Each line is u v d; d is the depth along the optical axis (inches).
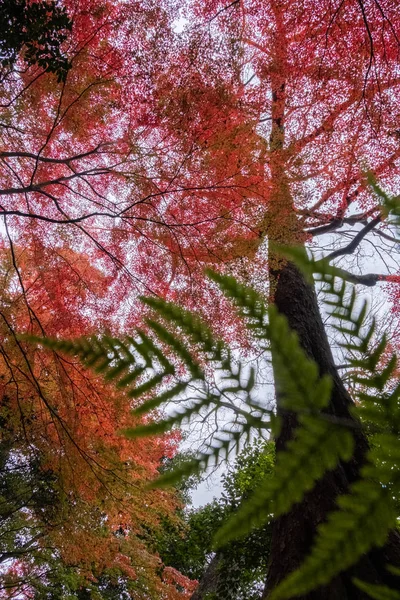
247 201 228.7
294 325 193.3
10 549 284.5
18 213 192.2
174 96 233.9
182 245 240.5
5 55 169.5
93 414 235.3
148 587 300.8
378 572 109.3
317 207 304.3
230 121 238.1
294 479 13.8
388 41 285.4
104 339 18.0
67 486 249.4
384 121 285.3
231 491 302.8
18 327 239.5
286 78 274.8
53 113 232.1
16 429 247.4
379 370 16.2
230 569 259.1
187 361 16.9
